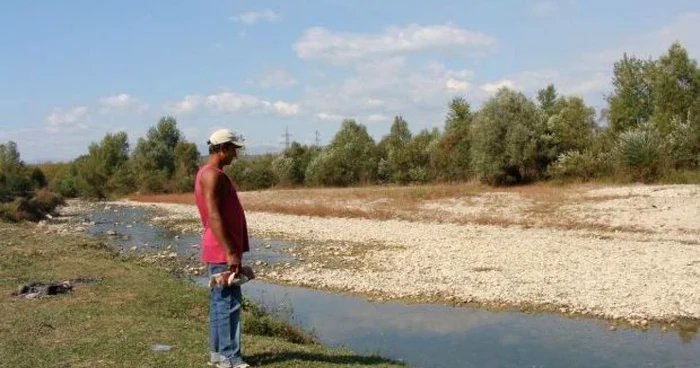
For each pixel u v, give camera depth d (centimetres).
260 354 861
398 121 7188
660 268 1859
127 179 7900
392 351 1205
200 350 862
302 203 4700
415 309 1545
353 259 2288
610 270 1861
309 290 1805
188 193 7462
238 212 726
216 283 722
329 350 945
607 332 1305
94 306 1201
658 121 4475
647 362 1120
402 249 2466
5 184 5759
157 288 1413
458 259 2159
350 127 7181
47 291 1323
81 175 8000
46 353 860
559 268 1927
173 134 8494
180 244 2955
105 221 4350
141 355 842
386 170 6700
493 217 3303
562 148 4756
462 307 1551
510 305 1543
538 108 5016
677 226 2664
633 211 3033
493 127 4769
